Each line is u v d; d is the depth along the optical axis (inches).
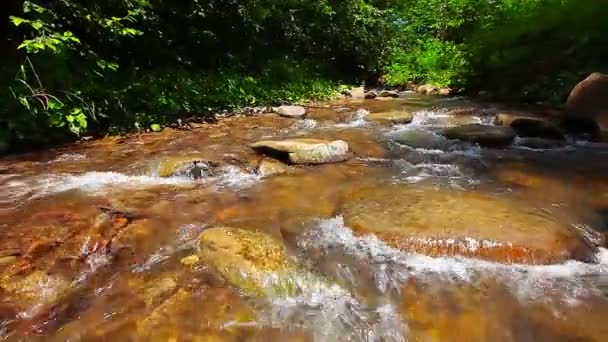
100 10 265.9
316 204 151.0
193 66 370.3
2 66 227.9
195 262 110.4
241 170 188.4
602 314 90.1
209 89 343.3
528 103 356.2
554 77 354.3
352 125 291.3
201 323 88.7
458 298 96.8
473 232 117.8
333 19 585.6
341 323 89.9
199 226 132.9
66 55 237.9
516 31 393.1
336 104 402.9
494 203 141.7
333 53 609.3
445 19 530.0
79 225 129.6
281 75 451.8
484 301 95.5
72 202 149.0
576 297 96.0
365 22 618.8
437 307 94.2
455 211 133.5
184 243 121.9
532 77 375.2
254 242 115.8
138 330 86.5
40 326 88.4
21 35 235.3
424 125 285.3
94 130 247.3
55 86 233.6
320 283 102.1
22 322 89.4
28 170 185.6
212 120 300.7
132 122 261.3
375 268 108.8
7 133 212.4
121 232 126.6
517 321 88.9
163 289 99.3
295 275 103.5
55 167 190.5
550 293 97.6
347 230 128.6
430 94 482.6
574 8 352.2
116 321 89.3
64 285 101.4
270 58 476.1
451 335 85.9
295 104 389.4
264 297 97.3
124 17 271.9
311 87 459.8
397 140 243.9
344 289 101.0
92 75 264.1
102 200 151.6
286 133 262.4
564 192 157.8
